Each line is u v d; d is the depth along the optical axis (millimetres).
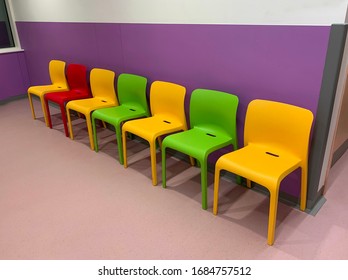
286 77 2004
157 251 1832
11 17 4625
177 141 2227
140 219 2104
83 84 3473
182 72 2635
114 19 3035
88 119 2988
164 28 2621
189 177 2617
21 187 2494
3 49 4656
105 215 2148
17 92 4922
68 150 3133
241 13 2092
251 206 2221
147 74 2947
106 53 3291
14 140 3391
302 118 1854
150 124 2557
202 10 2305
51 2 3732
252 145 2137
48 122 3711
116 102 3164
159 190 2432
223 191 2408
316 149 1978
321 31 1766
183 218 2104
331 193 2348
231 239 1908
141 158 2957
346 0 1630
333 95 1834
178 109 2527
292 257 1767
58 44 3932
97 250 1848
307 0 1774
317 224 2021
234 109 2180
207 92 2328
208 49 2373
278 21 1931
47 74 4422
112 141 3338
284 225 2014
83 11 3342
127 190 2436
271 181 1709
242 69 2219
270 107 1989
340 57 1738
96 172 2707
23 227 2043
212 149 2107
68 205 2264
